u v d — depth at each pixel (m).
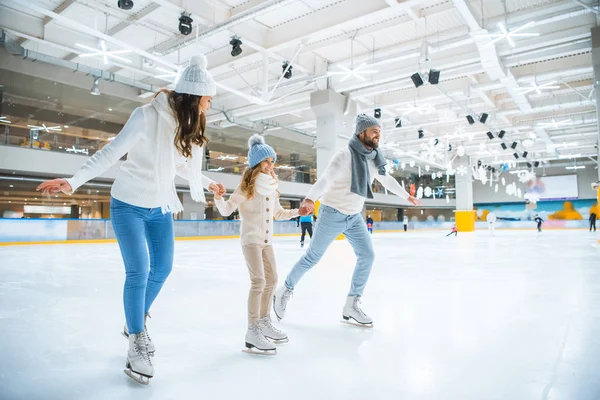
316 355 1.63
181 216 16.34
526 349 1.69
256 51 9.86
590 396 1.21
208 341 1.83
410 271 4.54
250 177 1.79
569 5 7.59
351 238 2.16
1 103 12.07
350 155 2.07
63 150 13.41
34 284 3.57
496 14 8.37
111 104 14.52
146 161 1.42
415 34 9.48
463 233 21.42
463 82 12.04
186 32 7.95
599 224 26.58
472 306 2.60
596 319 2.22
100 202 19.91
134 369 1.34
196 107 1.45
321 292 3.14
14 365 1.51
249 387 1.29
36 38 9.36
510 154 21.42
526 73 11.09
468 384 1.31
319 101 12.33
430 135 18.83
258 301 1.71
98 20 9.02
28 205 17.94
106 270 4.68
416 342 1.81
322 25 8.43
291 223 18.47
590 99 11.73
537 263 5.32
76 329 2.04
